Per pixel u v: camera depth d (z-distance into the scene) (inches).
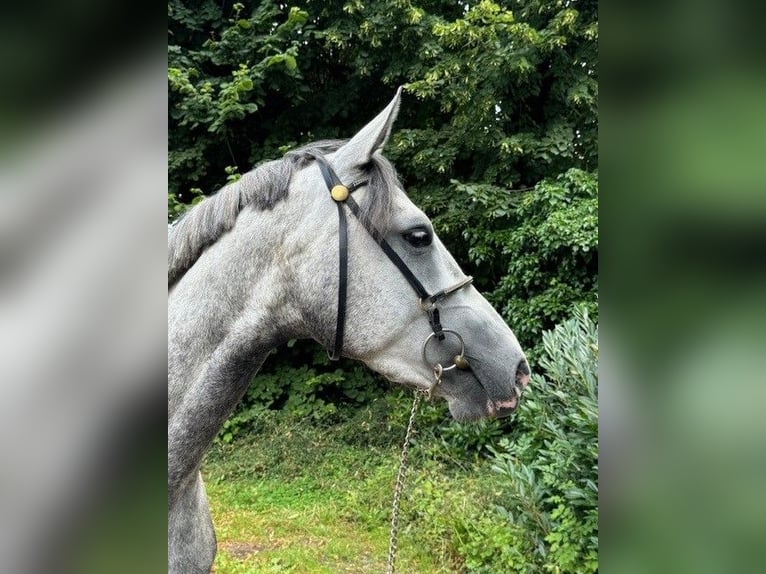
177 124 226.4
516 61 199.0
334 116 248.5
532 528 112.3
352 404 226.8
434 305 51.1
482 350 52.4
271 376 228.4
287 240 49.6
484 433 171.2
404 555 129.1
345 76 249.4
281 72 224.2
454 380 52.9
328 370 237.0
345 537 143.2
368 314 49.5
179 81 206.8
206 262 50.3
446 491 144.7
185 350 48.4
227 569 124.0
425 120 242.2
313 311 49.3
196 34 241.3
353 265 49.3
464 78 209.6
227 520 154.7
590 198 191.3
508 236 203.6
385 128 50.4
